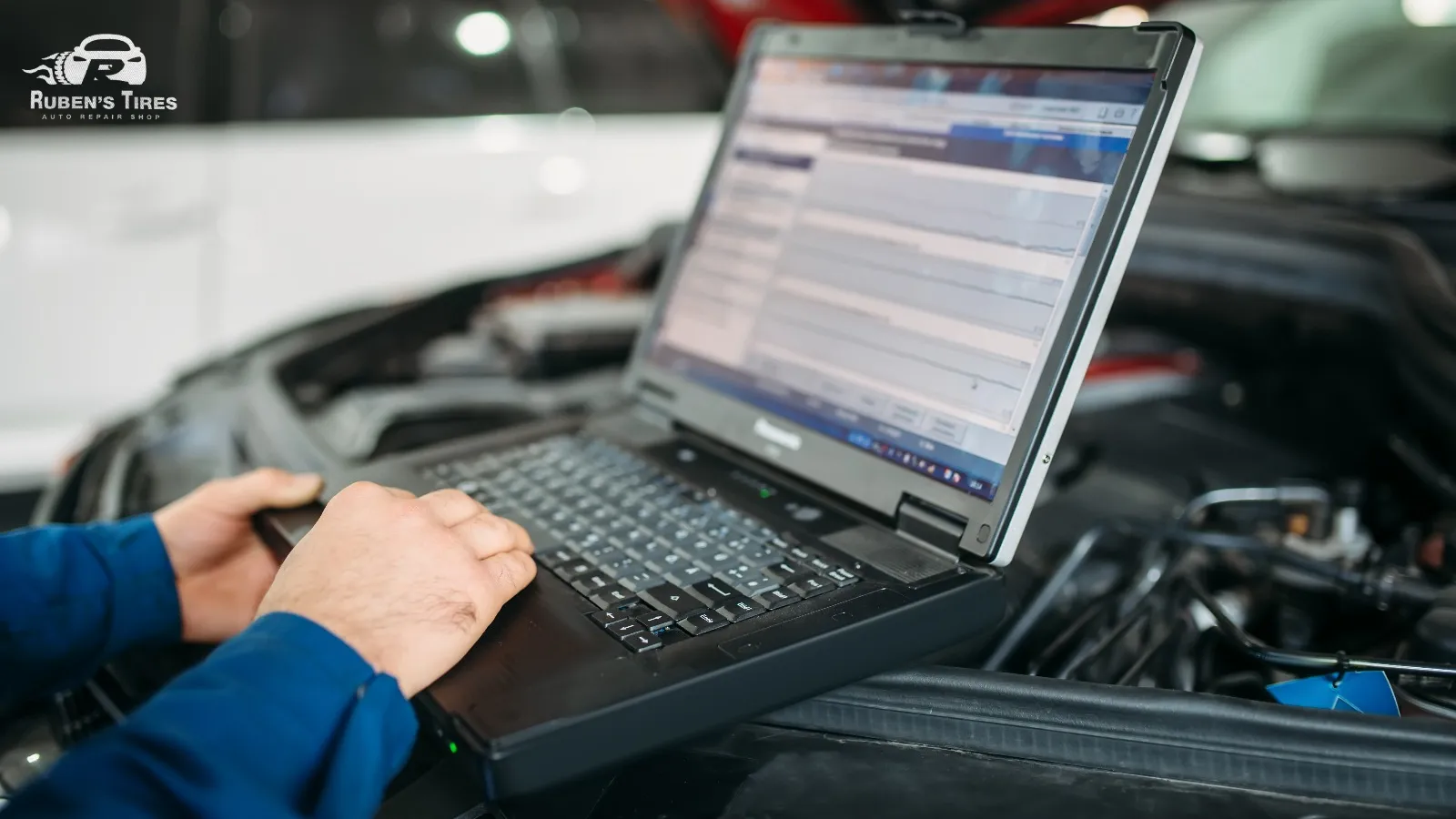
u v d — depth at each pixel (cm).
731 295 90
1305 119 129
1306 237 103
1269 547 78
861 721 61
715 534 70
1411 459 92
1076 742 58
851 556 67
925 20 81
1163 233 114
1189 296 114
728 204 93
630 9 346
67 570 70
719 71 147
